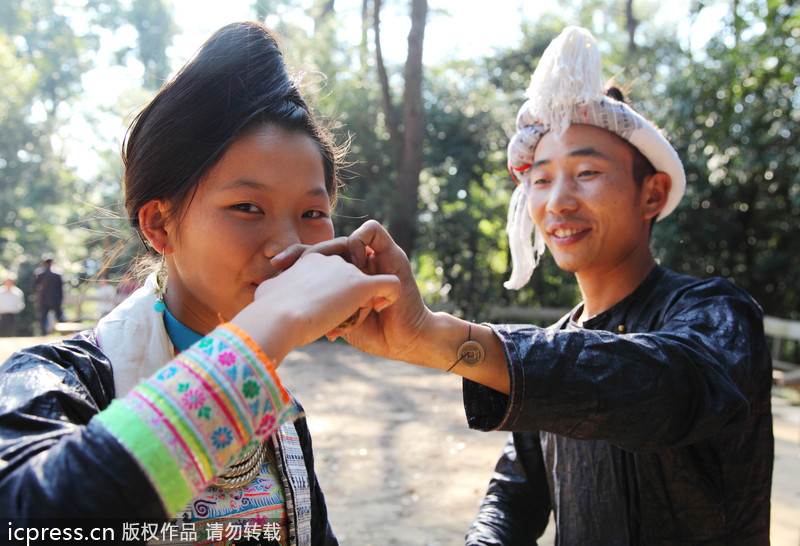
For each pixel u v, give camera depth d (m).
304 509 1.13
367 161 13.38
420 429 5.72
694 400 1.06
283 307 0.77
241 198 0.93
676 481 1.39
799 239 10.51
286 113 0.98
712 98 9.94
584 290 1.70
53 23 31.59
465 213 14.13
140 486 0.65
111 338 1.01
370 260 1.02
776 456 4.77
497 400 1.08
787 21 9.50
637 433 1.05
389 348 1.04
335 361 9.35
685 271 10.69
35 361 0.90
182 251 0.99
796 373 4.88
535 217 1.66
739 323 1.34
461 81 16.20
